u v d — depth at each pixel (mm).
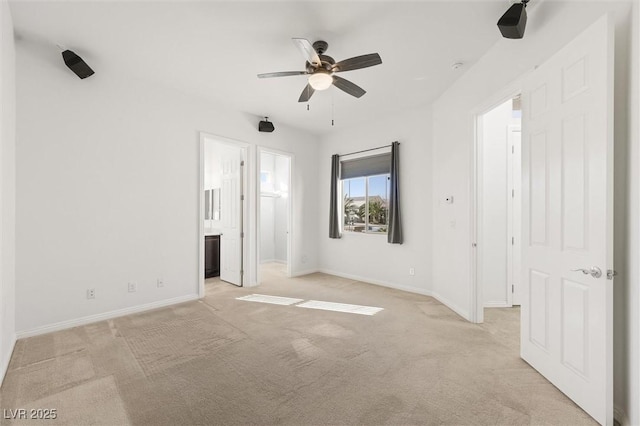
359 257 5336
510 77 2607
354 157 5395
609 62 1616
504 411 1764
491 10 2357
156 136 3701
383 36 2711
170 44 2844
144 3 2287
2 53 2105
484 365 2297
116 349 2543
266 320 3268
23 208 2764
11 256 2525
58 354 2443
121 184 3406
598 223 1682
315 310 3623
